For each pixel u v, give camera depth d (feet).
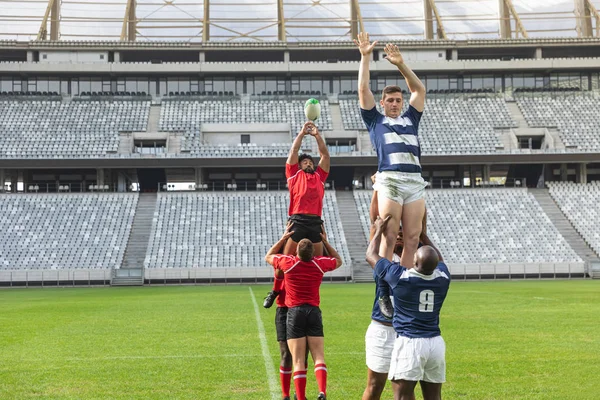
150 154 191.11
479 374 41.11
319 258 33.78
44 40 213.87
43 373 42.52
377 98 216.13
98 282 161.48
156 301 103.35
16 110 209.67
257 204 191.21
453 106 216.95
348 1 228.22
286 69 212.84
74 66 208.74
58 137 200.34
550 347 51.57
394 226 30.12
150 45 214.90
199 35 226.58
